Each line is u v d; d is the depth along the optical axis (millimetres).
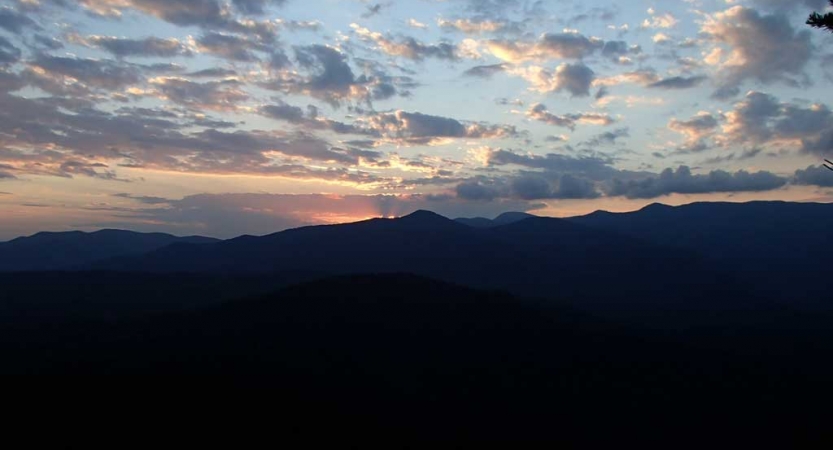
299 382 33438
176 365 34000
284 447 27609
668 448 33625
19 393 30422
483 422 33219
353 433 29719
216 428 28328
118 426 27766
